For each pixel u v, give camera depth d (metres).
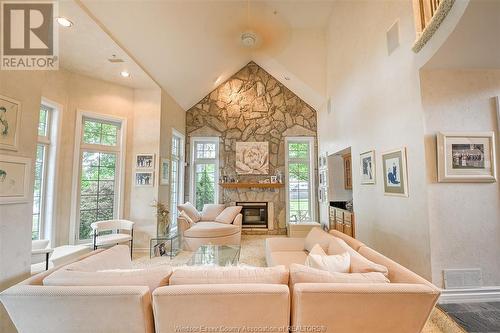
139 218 4.59
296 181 6.42
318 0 4.73
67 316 1.36
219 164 6.34
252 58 6.30
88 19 2.89
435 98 2.35
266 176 6.30
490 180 2.31
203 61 4.93
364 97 3.52
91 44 3.38
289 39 5.35
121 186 4.58
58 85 3.90
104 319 1.35
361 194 3.67
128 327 1.36
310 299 1.31
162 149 4.85
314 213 6.27
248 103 6.45
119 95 4.62
